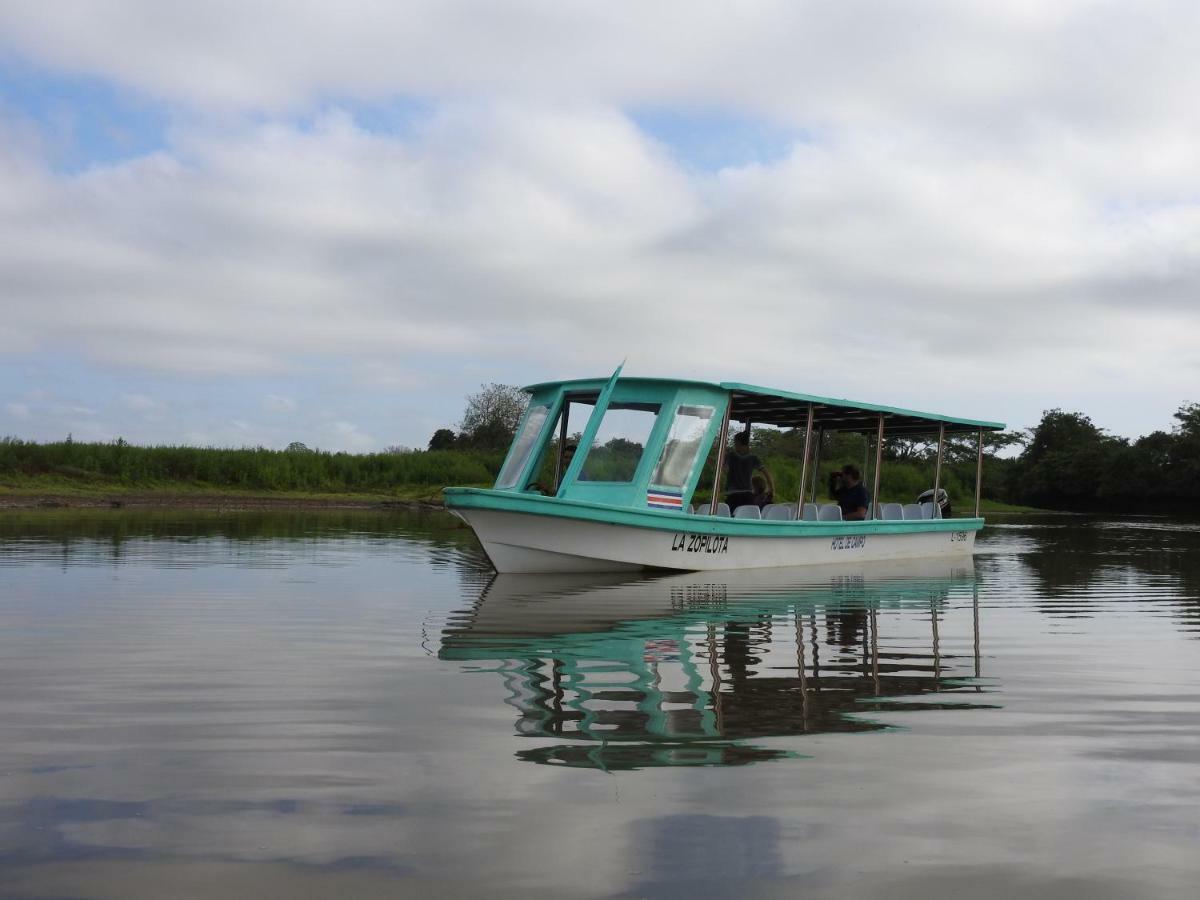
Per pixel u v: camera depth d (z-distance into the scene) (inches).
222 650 269.0
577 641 290.7
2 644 276.5
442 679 232.1
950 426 714.8
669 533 515.5
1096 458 2044.8
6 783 153.3
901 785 154.3
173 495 1315.2
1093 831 135.9
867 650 279.3
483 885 118.1
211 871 121.8
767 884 118.7
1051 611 371.9
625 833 134.0
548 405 575.8
